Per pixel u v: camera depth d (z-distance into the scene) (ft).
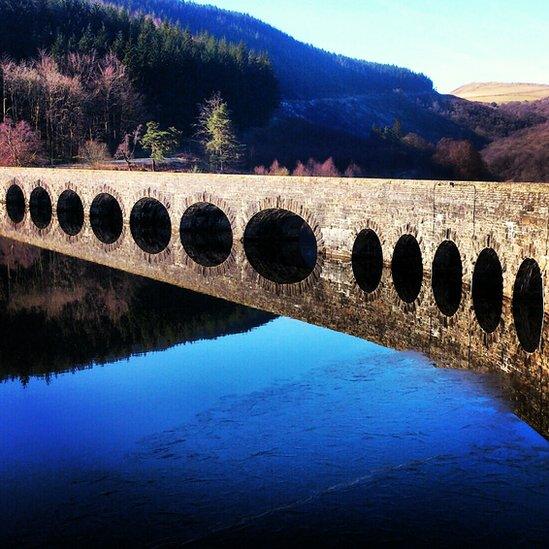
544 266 62.59
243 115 398.83
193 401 55.06
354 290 94.84
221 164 311.88
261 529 36.63
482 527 36.29
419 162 368.89
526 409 51.85
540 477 41.32
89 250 135.44
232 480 41.93
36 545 35.65
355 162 356.59
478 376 59.57
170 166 297.94
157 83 365.40
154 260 123.85
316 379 59.77
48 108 305.53
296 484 41.22
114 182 152.15
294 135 414.82
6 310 87.56
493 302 82.17
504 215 71.67
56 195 171.73
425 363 63.62
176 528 36.91
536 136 393.91
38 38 375.66
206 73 389.80
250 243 127.95
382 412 51.72
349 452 45.16
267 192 116.57
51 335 75.92
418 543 35.12
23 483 42.06
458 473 41.93
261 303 90.27
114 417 52.01
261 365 64.34
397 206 92.68
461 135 532.32
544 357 60.75
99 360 66.59
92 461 44.86
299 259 125.29
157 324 80.28
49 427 50.34
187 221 141.38
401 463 43.39
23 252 133.59
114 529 36.94
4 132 270.26
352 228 101.96
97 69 351.87
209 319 82.58
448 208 82.84
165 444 47.11
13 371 63.26
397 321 78.95
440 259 89.40
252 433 48.52
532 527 36.19
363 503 38.86
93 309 88.33
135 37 410.72
